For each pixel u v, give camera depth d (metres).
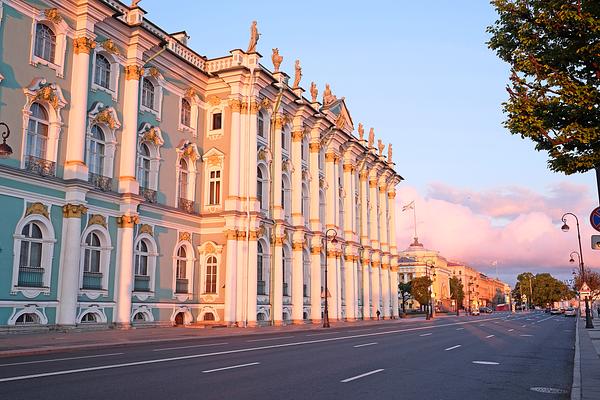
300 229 44.25
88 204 28.61
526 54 12.36
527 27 12.41
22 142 25.41
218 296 36.75
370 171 63.00
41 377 11.56
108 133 30.59
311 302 46.81
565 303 187.62
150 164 34.12
